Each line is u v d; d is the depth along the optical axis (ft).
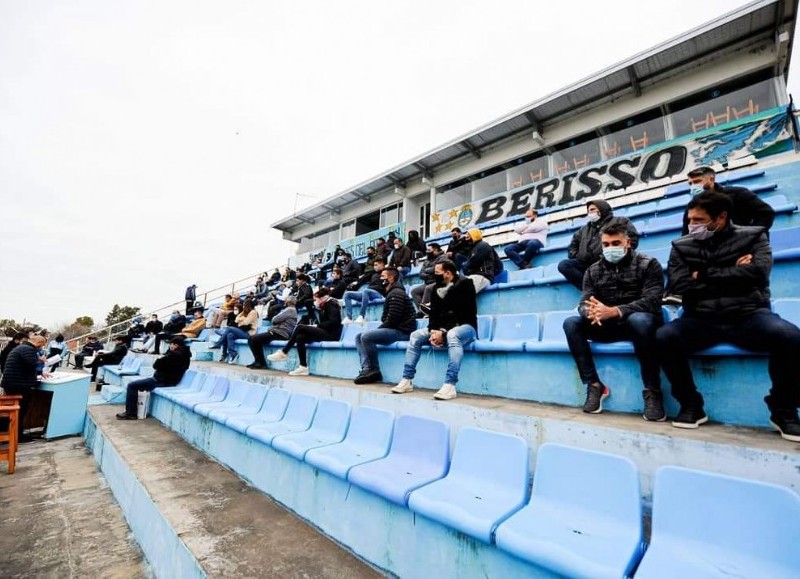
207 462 11.89
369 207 56.29
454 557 5.48
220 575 6.02
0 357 27.53
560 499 5.33
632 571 4.05
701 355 6.62
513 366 9.14
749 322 5.99
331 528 7.47
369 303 21.77
